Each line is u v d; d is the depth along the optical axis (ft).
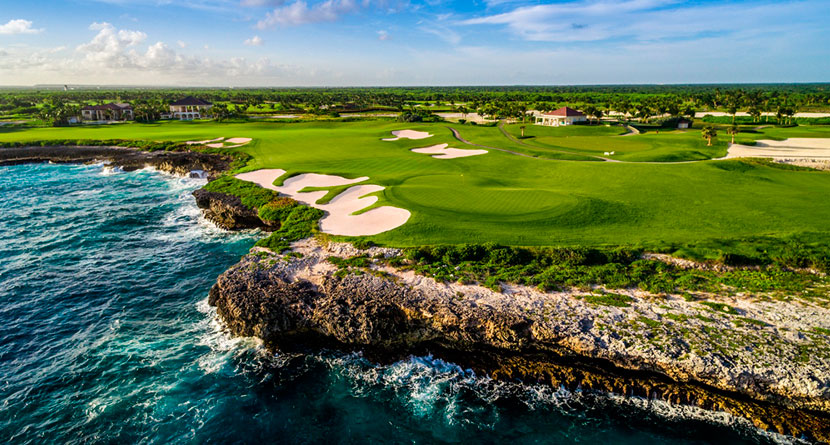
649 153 239.50
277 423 70.69
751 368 67.67
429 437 68.49
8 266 119.85
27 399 73.92
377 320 83.35
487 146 269.64
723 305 83.87
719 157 235.20
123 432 68.23
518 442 67.41
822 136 308.19
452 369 81.00
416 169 198.59
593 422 69.87
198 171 222.07
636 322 79.15
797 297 86.33
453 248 106.42
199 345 87.92
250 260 107.65
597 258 103.30
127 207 171.01
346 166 203.92
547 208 135.64
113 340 89.25
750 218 128.06
